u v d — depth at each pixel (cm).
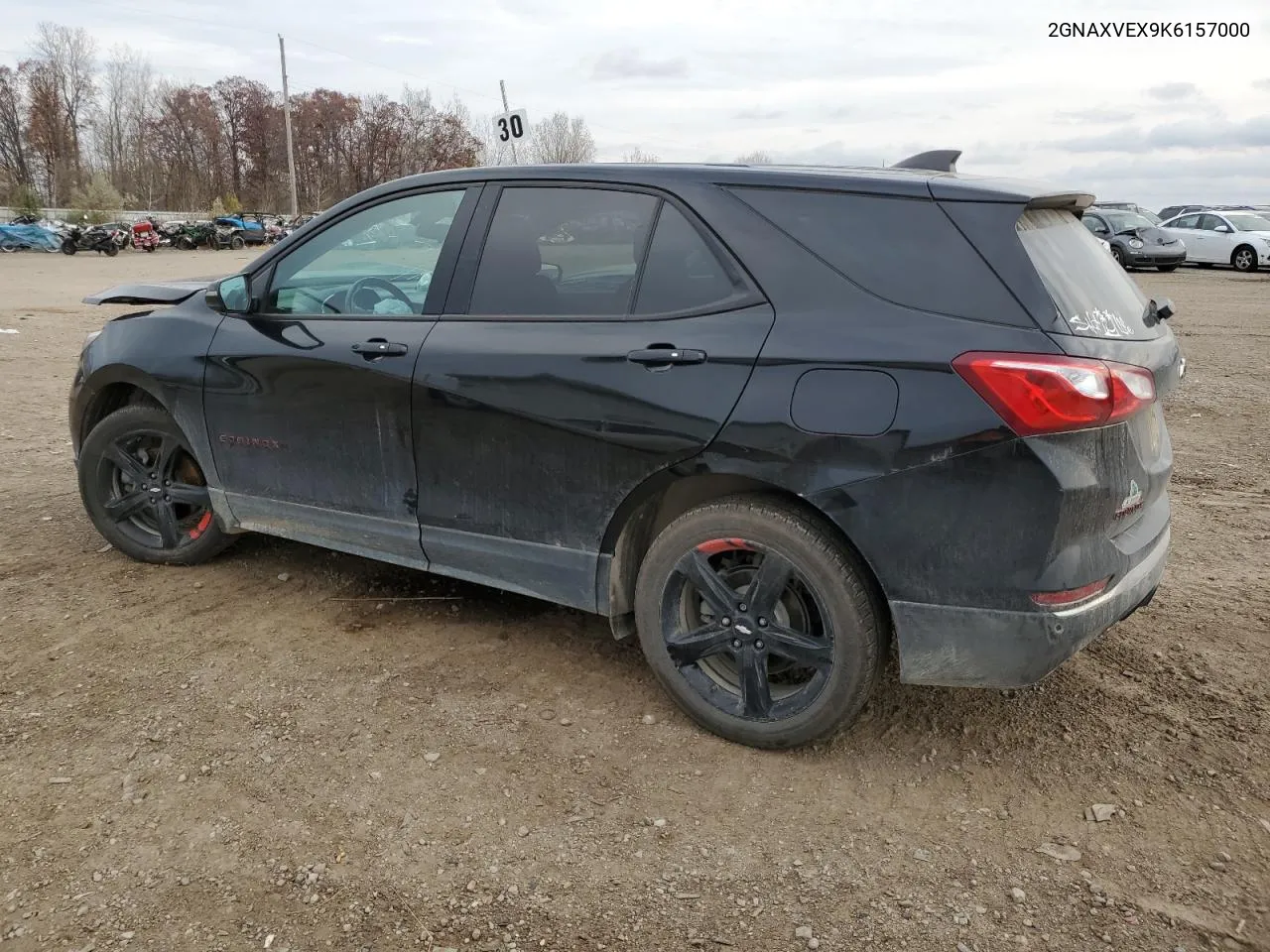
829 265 283
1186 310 1557
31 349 1149
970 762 303
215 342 397
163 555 445
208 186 10531
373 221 369
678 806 282
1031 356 254
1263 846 264
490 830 270
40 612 399
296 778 291
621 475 308
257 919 237
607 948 230
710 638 307
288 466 386
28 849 259
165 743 308
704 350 290
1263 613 406
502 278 336
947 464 262
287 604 411
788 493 292
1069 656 270
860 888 250
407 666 358
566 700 337
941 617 272
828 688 290
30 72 10106
